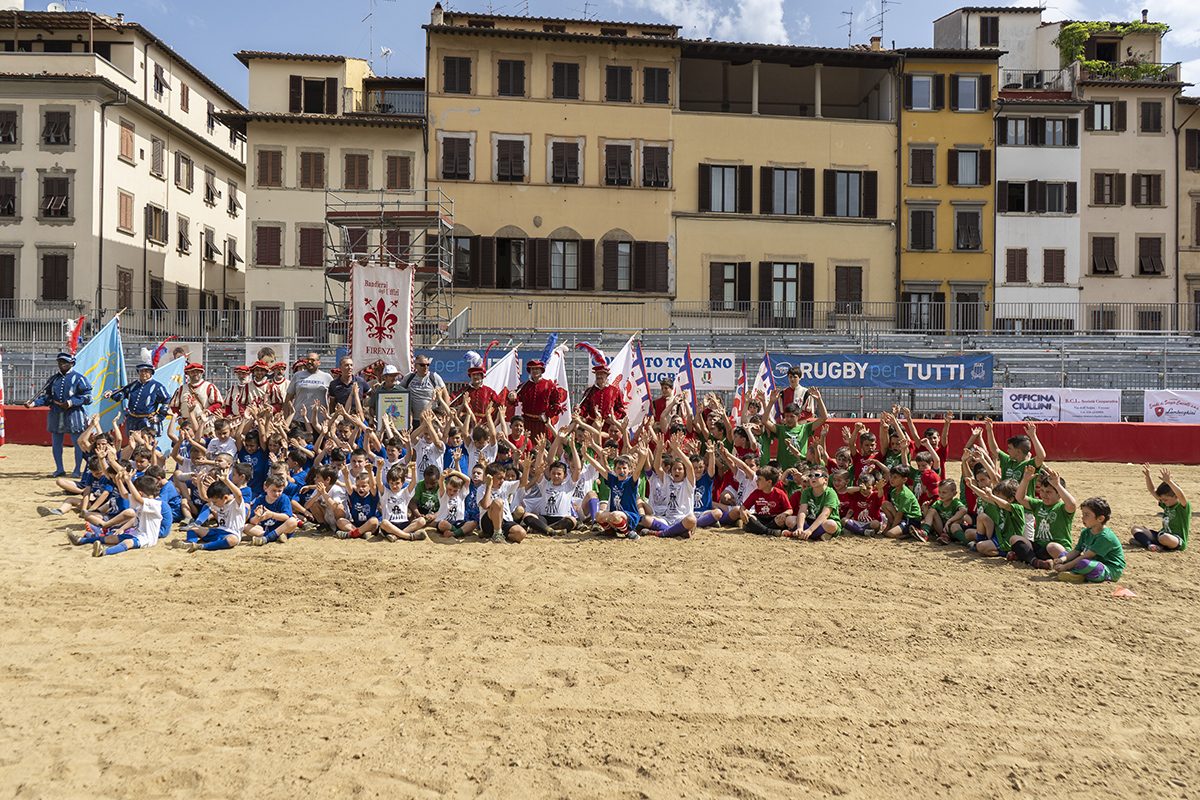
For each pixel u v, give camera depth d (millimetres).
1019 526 10492
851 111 47250
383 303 15289
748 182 41844
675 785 4707
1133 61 49219
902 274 42656
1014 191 43625
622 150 41156
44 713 5512
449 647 6914
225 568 9531
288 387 15672
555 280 40812
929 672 6496
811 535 11656
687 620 7762
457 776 4773
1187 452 23047
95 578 8969
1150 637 7395
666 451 12500
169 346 29531
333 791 4582
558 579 9266
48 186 38438
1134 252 46344
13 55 38594
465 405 14070
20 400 28406
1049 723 5598
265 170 40219
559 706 5766
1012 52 50625
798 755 5094
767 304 41219
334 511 11555
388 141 40750
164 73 44688
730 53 41594
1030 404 24719
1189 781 4840
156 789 4590
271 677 6195
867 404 26125
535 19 43500
